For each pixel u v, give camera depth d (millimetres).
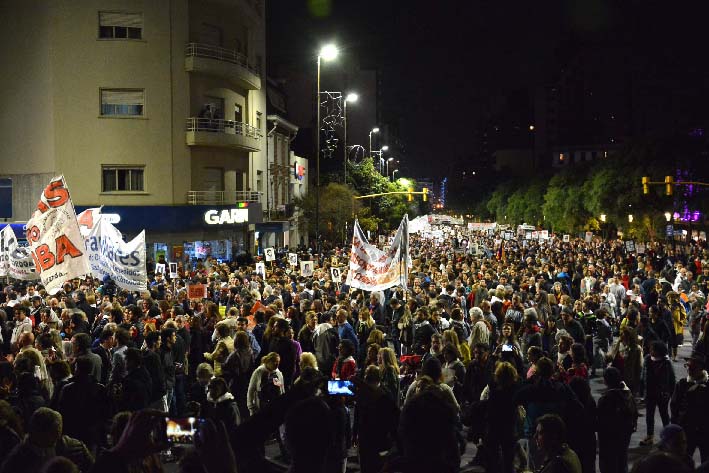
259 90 48750
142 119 37875
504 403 8539
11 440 6516
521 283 21859
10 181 37688
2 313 14414
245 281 21922
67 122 36938
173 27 38344
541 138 183000
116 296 18281
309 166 79938
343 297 17703
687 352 20375
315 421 3340
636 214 56562
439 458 3473
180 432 3711
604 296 20312
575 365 10281
